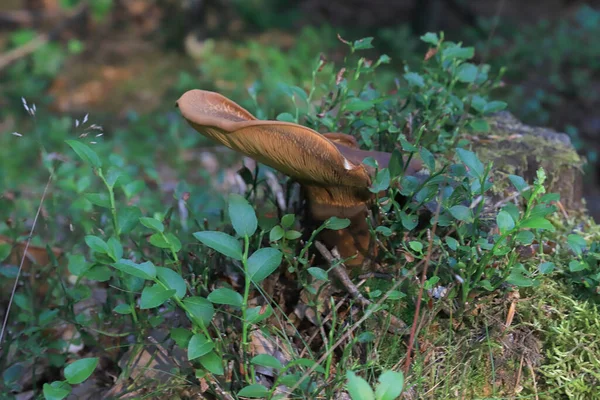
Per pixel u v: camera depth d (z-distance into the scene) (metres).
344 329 0.55
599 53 1.80
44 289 0.71
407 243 0.59
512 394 0.56
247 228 0.52
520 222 0.53
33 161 1.25
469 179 0.59
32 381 0.64
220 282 0.60
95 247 0.54
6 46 1.99
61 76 1.83
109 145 1.04
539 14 2.21
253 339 0.57
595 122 1.57
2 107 1.62
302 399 0.53
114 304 0.62
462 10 2.11
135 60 1.93
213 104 0.56
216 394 0.55
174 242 0.55
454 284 0.57
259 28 2.11
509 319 0.57
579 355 0.56
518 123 0.76
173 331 0.53
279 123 0.49
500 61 1.79
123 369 0.60
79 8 2.10
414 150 0.56
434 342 0.57
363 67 0.67
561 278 0.60
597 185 1.37
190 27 1.97
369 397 0.45
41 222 0.74
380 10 2.26
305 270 0.59
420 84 0.66
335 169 0.52
